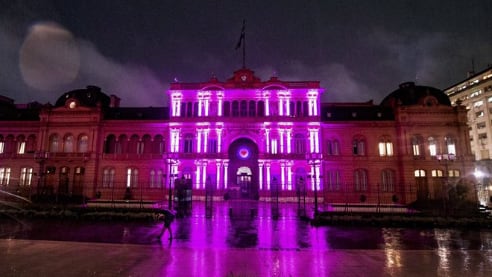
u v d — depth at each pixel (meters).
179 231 21.48
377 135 50.31
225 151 50.75
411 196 46.81
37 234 19.95
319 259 14.22
